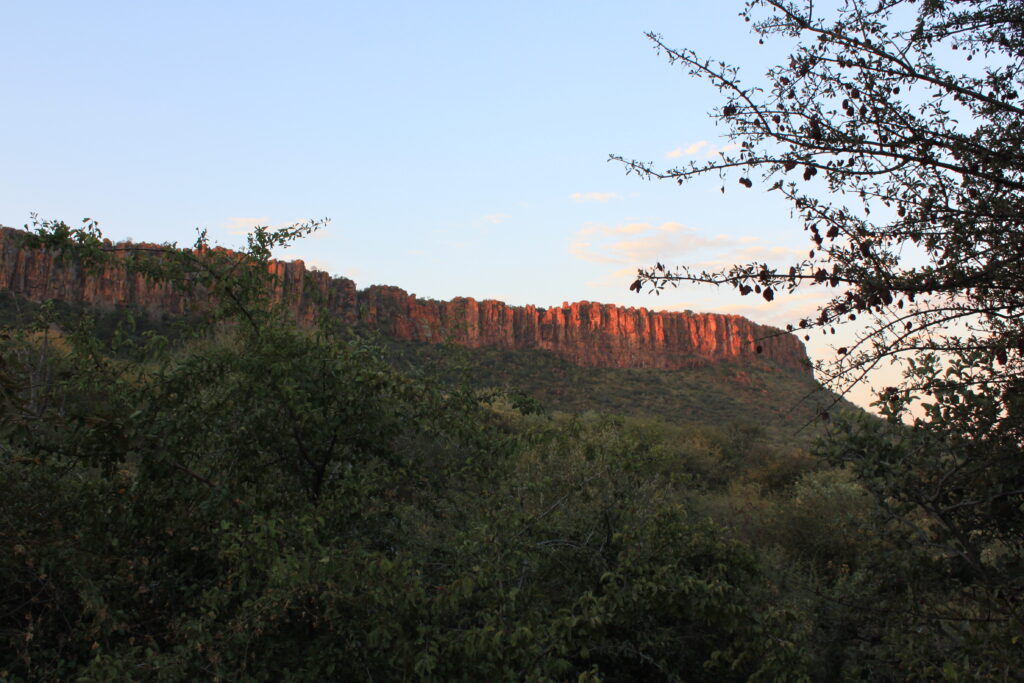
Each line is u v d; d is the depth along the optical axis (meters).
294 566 3.03
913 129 2.07
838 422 3.13
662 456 4.84
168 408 3.75
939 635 2.90
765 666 3.53
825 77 2.14
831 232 2.11
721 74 2.11
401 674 3.29
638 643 4.00
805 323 2.04
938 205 2.21
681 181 2.16
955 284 1.98
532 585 3.75
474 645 3.17
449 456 4.39
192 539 3.68
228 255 3.89
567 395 89.25
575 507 4.43
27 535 3.29
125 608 3.39
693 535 4.32
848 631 3.67
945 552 2.99
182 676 2.88
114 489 3.64
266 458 4.04
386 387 4.05
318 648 3.28
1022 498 2.75
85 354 3.64
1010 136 2.19
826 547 7.59
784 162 2.10
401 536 4.05
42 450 3.53
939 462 2.98
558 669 3.25
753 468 18.44
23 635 3.04
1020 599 2.62
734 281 2.03
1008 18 2.19
